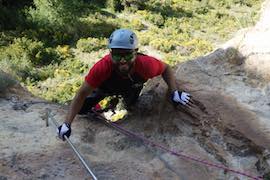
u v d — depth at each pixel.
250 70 5.20
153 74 4.28
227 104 4.71
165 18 27.89
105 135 4.59
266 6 6.63
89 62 20.73
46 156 4.16
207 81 5.16
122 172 3.95
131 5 28.61
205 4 30.91
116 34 3.91
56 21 24.45
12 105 5.30
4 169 3.93
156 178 3.88
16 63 18.67
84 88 4.09
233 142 4.23
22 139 4.47
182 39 24.50
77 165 4.04
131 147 4.36
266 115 4.55
